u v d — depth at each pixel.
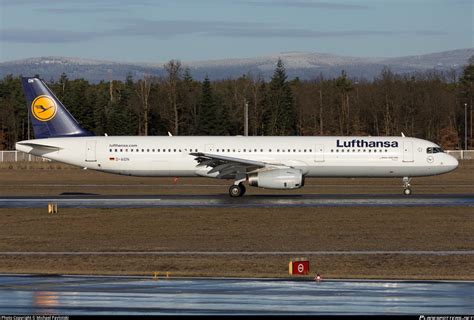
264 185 176.38
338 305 76.50
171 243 118.12
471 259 104.56
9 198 184.25
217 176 185.50
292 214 148.75
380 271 96.50
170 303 77.19
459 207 158.75
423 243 117.44
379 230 129.75
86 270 97.00
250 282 88.50
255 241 119.56
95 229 132.38
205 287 85.44
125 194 197.75
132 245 116.38
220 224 136.75
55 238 123.38
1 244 117.75
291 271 94.12
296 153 186.75
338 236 124.00
